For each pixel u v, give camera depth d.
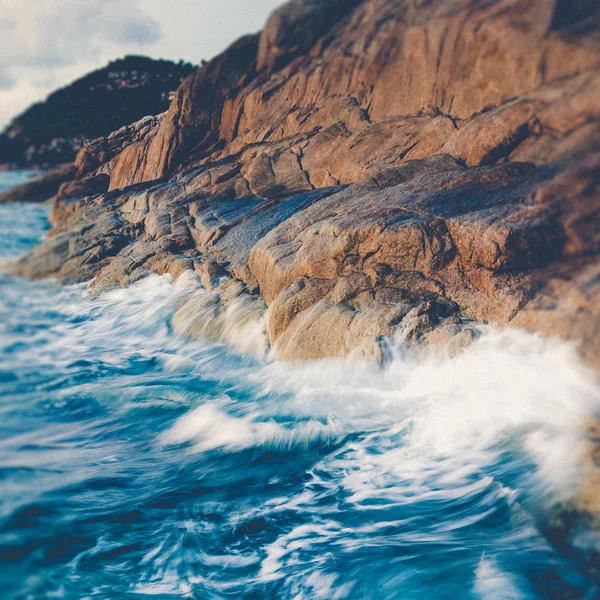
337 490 5.11
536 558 4.00
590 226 6.32
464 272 6.97
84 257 11.52
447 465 5.20
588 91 7.12
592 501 4.15
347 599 3.96
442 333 6.29
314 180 11.09
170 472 5.56
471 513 4.59
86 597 4.05
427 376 6.17
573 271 6.16
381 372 6.36
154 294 9.78
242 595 4.05
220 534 4.68
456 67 9.38
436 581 3.98
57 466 5.70
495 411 5.56
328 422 6.05
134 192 13.79
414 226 7.16
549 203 6.68
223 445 5.94
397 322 6.62
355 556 4.30
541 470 4.73
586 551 3.89
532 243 6.50
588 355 5.49
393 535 4.48
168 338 8.70
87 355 8.37
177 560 4.41
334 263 7.57
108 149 14.24
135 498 5.17
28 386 7.32
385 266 7.32
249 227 10.05
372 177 8.98
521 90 8.13
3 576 4.24
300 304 7.41
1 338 8.67
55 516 4.91
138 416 6.68
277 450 5.78
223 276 9.18
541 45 7.75
